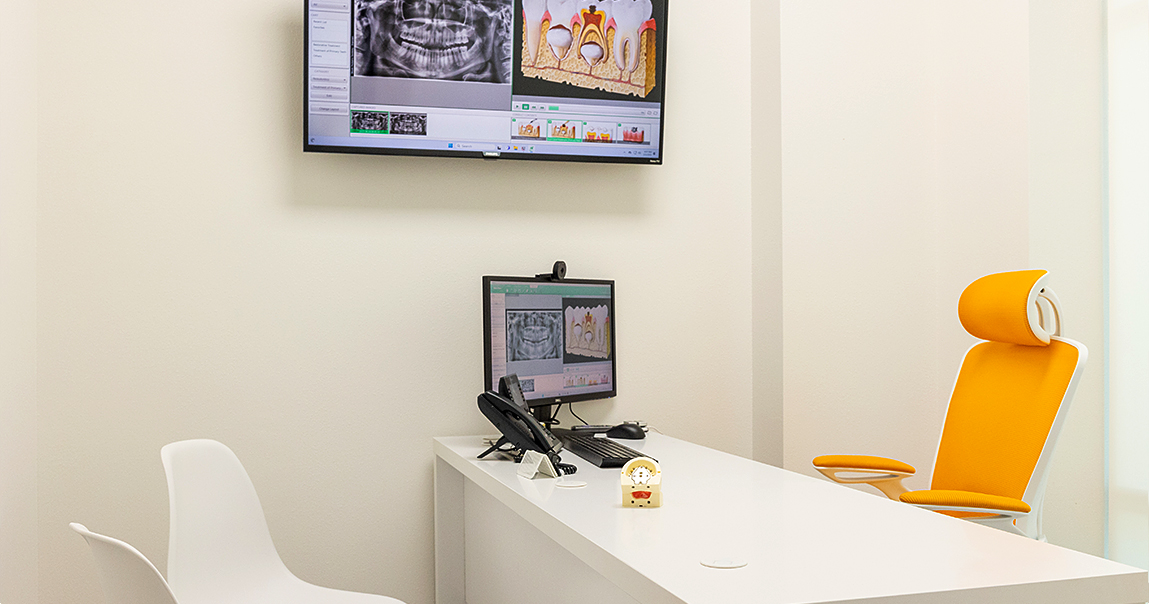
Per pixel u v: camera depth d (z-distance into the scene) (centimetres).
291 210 284
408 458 293
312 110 274
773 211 318
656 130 306
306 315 285
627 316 314
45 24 262
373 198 291
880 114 329
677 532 151
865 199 327
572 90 297
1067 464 304
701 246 323
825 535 149
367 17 277
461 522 286
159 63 273
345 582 287
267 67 282
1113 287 303
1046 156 299
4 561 235
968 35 324
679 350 319
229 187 279
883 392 327
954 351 326
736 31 329
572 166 309
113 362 268
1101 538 309
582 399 287
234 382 278
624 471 175
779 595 115
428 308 295
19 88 247
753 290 328
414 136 284
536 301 271
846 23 325
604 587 163
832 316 321
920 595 117
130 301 270
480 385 300
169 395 273
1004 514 206
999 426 239
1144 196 290
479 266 300
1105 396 307
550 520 165
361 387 289
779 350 315
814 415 318
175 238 274
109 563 133
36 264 261
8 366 239
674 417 318
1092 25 306
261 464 280
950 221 332
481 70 288
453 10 285
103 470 267
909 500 204
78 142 266
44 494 262
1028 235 298
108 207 268
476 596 270
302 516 283
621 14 300
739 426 326
